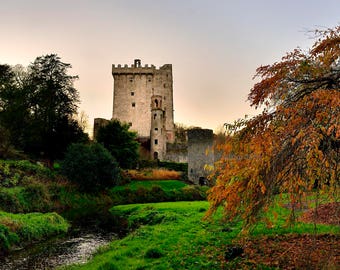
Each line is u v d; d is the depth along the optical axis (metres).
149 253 10.14
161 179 47.09
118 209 26.78
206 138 48.69
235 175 6.33
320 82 6.52
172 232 13.83
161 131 69.62
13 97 43.38
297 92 6.74
